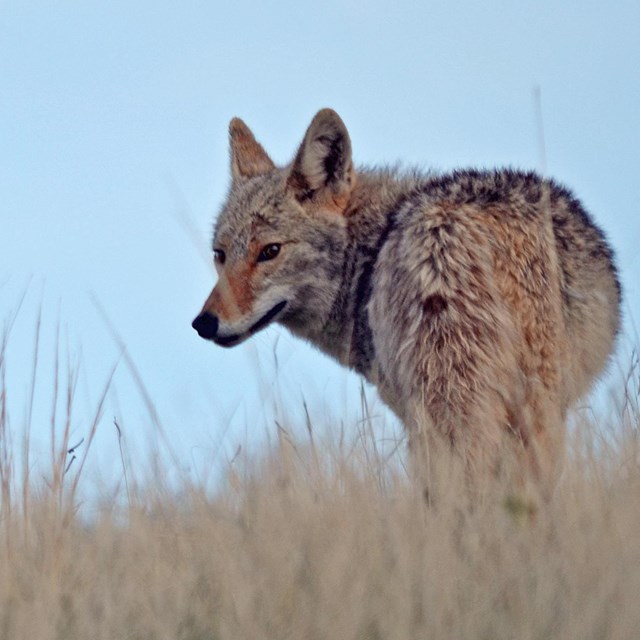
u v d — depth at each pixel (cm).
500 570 753
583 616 647
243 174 1484
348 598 701
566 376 1036
